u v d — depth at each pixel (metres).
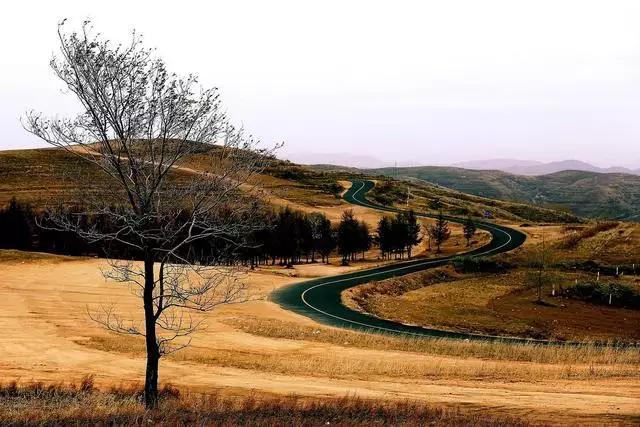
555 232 111.88
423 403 17.91
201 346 30.39
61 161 144.62
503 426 14.54
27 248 78.25
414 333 41.97
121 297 46.47
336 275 76.06
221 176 14.28
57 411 14.90
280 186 165.12
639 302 66.25
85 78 12.81
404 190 184.00
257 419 14.43
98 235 13.88
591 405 17.91
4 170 131.75
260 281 65.56
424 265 87.12
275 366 25.17
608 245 94.06
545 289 73.19
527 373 23.83
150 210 13.95
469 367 25.08
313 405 16.31
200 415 14.30
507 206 191.12
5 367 24.06
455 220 135.00
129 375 23.33
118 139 13.56
